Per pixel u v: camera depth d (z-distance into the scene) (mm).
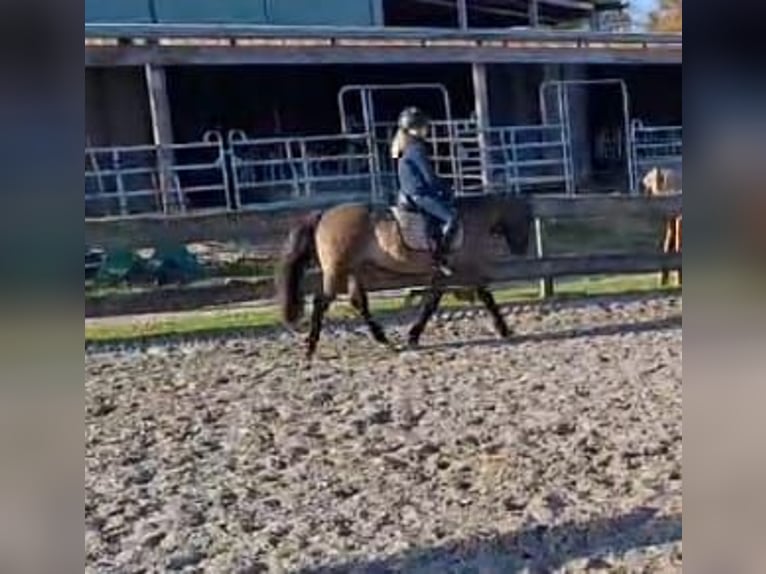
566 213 6328
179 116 10141
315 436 3930
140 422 4148
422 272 5367
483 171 10000
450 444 3754
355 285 5383
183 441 3893
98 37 7906
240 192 9945
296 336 5902
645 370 4820
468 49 9562
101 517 3059
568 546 2707
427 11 13203
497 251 6070
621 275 7105
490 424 4008
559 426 3926
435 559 2670
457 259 5430
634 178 10531
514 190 10203
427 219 5277
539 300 6855
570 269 6391
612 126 11734
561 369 4938
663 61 10398
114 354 5477
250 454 3711
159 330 6043
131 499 3221
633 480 3240
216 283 6238
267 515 3078
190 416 4254
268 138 10594
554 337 5742
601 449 3600
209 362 5289
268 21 10891
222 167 8898
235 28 8414
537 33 9789
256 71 10422
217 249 7168
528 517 2953
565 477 3314
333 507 3123
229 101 10414
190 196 9883
